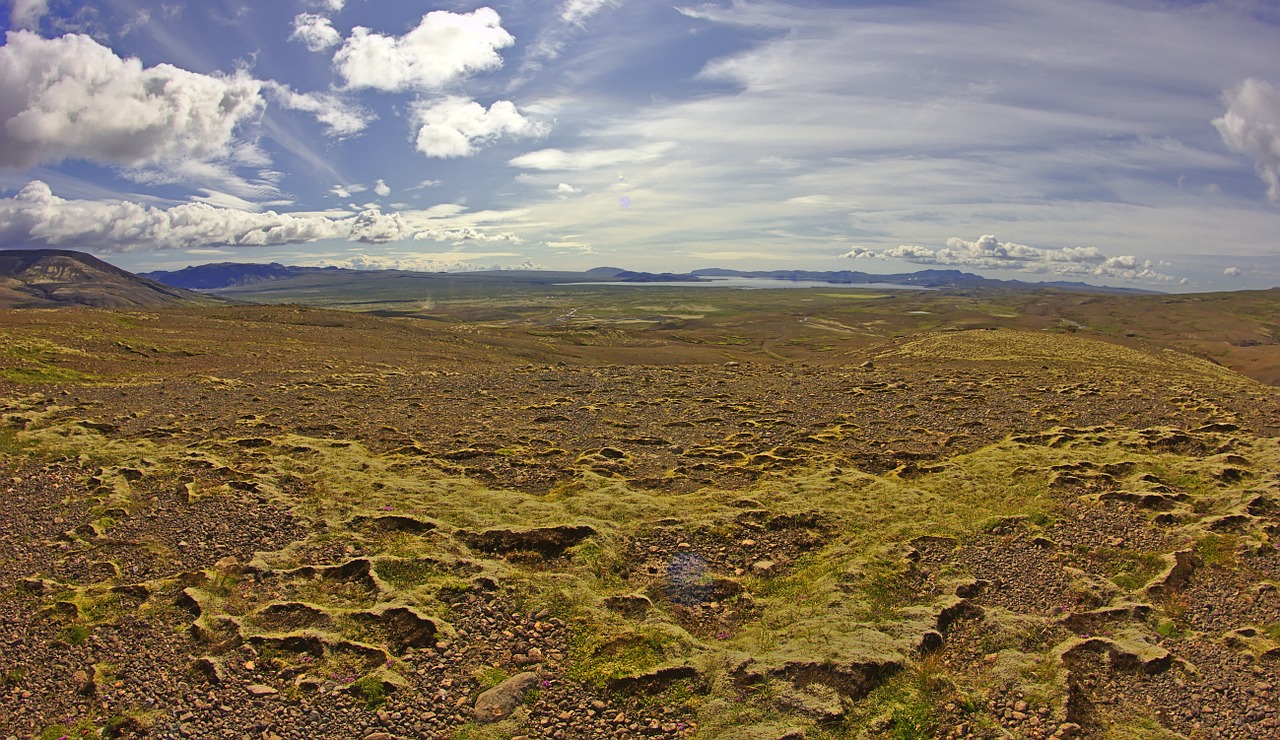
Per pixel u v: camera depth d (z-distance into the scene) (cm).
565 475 2155
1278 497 1756
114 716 1025
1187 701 1082
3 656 1155
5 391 3472
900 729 1018
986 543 1622
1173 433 2419
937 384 4038
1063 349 6938
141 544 1575
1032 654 1207
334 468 2106
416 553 1534
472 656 1198
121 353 5412
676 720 1059
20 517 1734
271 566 1477
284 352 6275
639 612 1341
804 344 16788
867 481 2056
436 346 8644
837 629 1266
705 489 2030
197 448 2311
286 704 1063
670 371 5025
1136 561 1529
